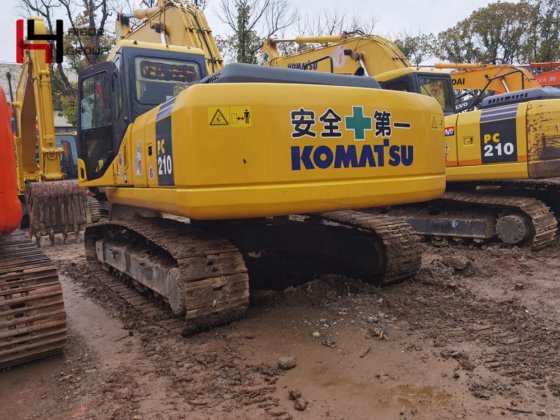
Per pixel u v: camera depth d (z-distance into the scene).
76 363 3.74
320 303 4.66
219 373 3.40
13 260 3.92
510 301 4.67
